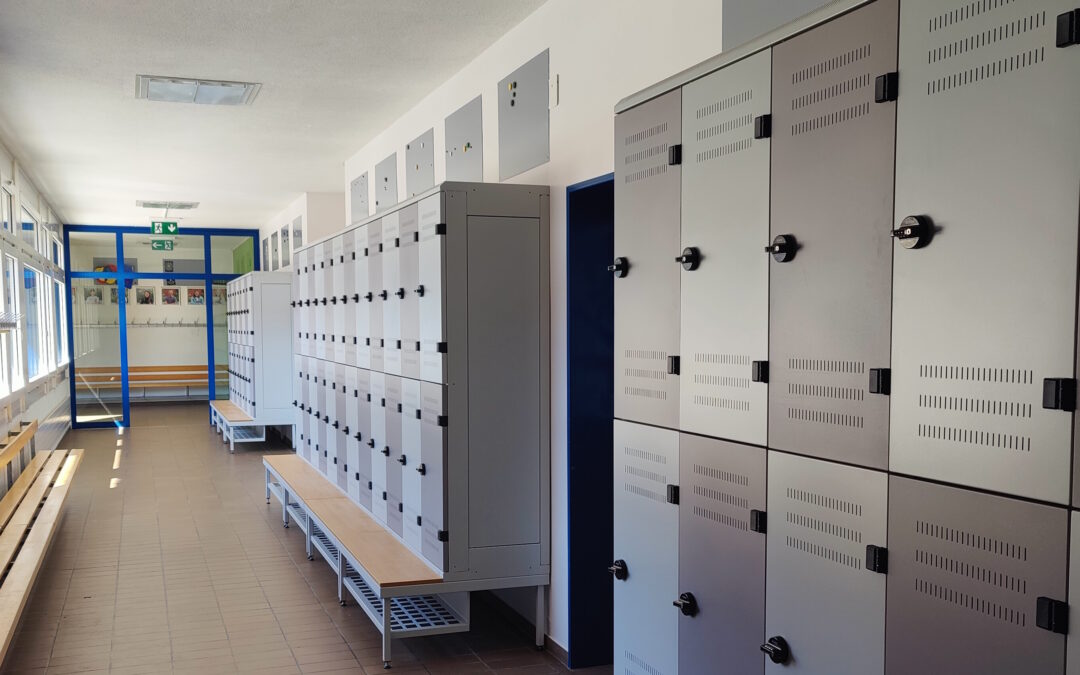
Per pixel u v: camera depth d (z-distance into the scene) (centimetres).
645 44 343
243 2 427
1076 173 154
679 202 276
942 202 181
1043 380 160
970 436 175
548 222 429
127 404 1328
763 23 275
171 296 1620
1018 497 165
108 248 1535
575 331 411
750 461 244
